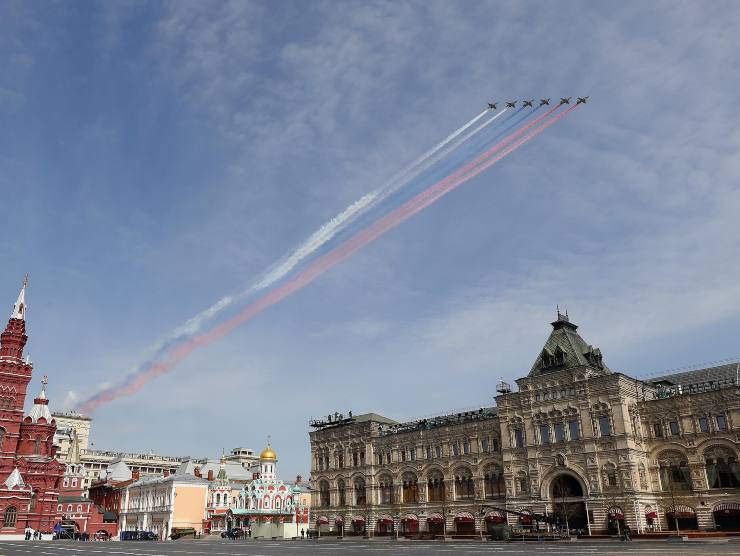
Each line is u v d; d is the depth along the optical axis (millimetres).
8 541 122875
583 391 101750
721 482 91188
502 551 60969
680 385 106188
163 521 175000
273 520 166875
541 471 103688
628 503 92812
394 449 129375
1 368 154375
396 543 94875
